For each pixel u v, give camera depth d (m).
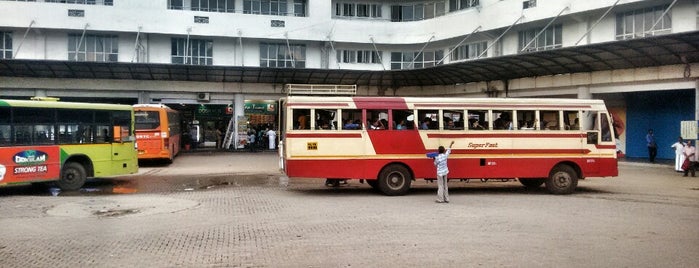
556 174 15.81
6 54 33.97
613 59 25.28
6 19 32.94
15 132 15.16
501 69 30.23
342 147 15.16
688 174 21.61
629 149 30.47
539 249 8.37
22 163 15.20
